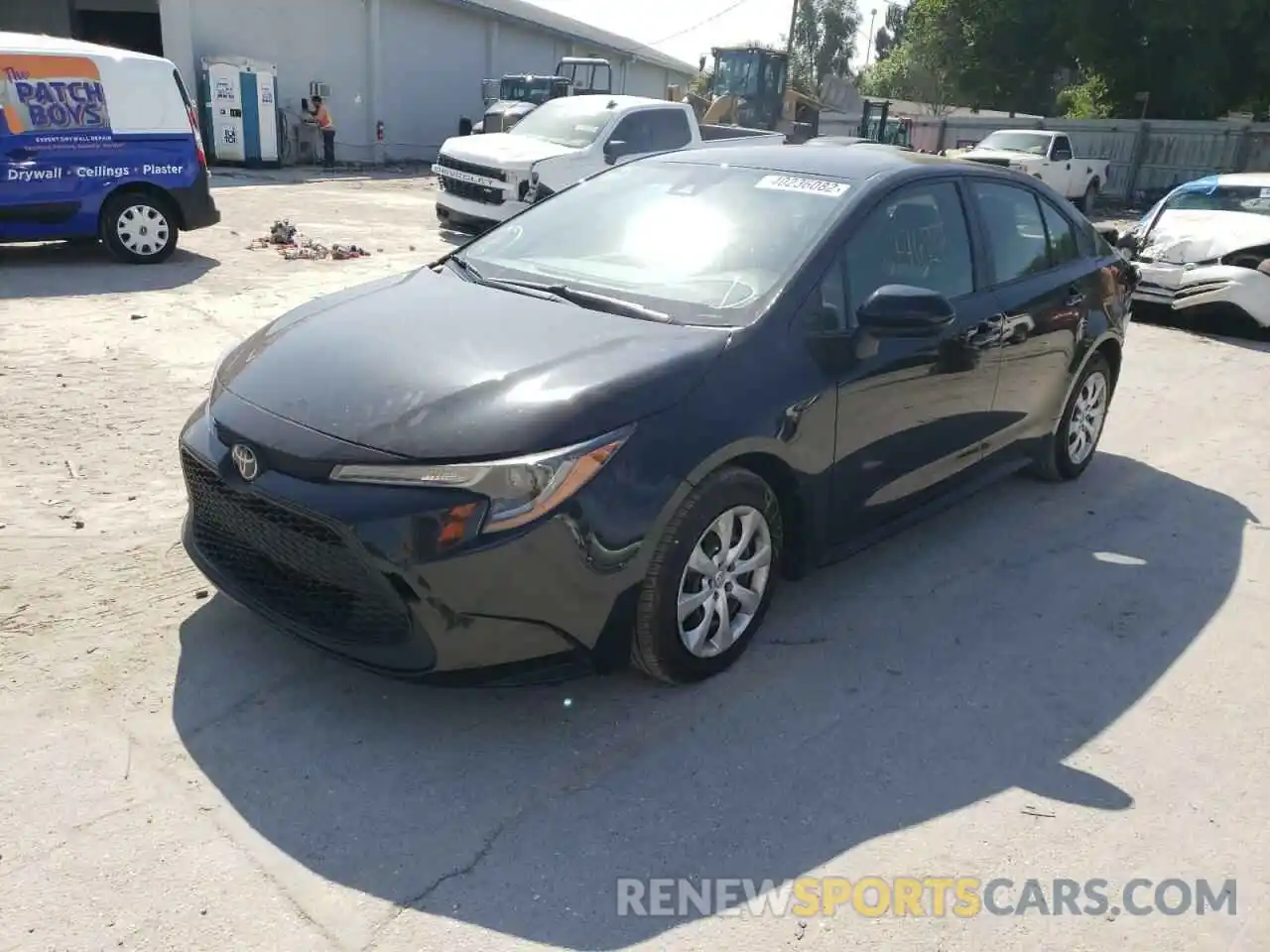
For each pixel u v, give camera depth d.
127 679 3.25
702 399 3.20
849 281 3.79
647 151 12.72
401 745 3.05
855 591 4.27
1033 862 2.75
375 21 24.73
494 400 2.98
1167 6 28.02
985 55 32.97
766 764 3.08
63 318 7.50
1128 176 30.25
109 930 2.32
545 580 2.88
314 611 3.07
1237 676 3.77
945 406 4.26
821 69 67.50
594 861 2.65
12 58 8.68
